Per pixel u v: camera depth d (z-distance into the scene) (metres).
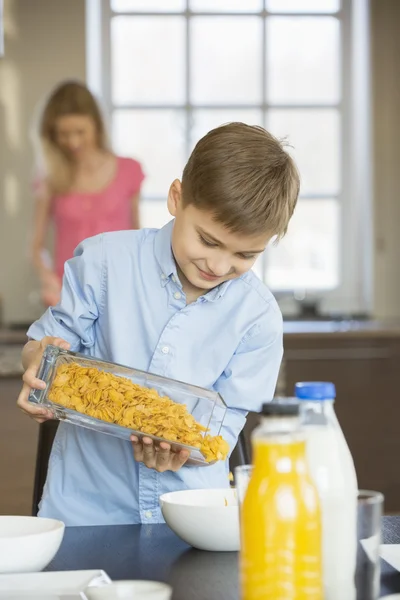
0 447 3.60
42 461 1.90
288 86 5.98
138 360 1.83
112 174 4.72
